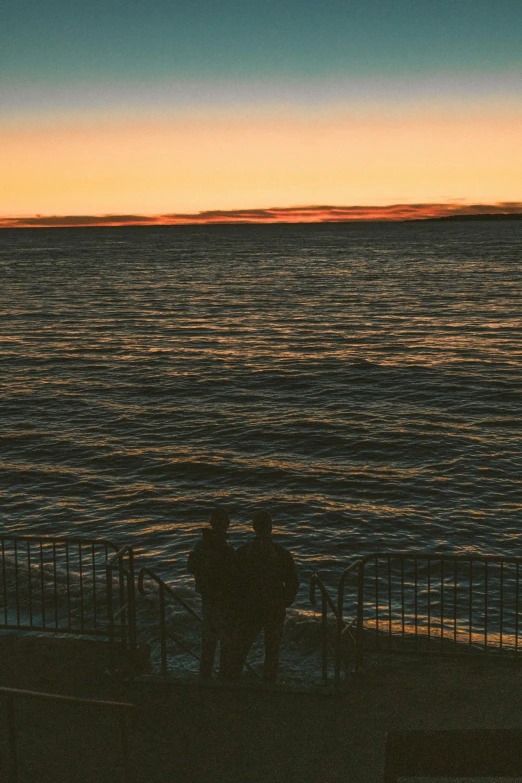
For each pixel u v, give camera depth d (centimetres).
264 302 7700
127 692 671
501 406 3189
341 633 707
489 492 2120
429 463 2403
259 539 725
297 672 769
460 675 701
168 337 5419
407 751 495
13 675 697
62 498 2109
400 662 736
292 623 860
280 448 2602
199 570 723
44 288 9612
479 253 16938
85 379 3897
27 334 5616
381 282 9844
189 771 560
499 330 5522
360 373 3959
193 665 795
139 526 1905
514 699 647
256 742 595
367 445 2617
